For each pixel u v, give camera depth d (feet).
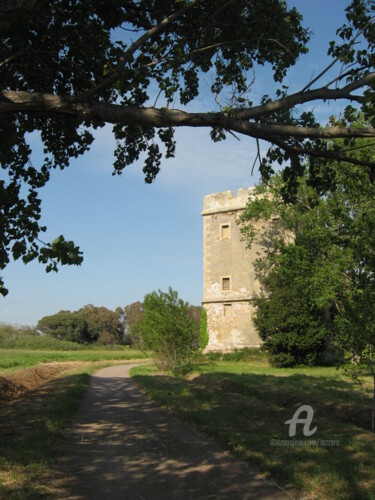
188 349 87.15
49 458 22.31
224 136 27.22
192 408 38.24
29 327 283.18
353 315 29.55
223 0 23.84
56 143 32.37
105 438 28.04
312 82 20.24
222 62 27.22
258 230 119.75
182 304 87.40
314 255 83.56
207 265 137.69
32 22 24.88
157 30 20.93
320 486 18.02
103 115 19.49
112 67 26.32
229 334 129.70
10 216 27.99
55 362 123.24
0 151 29.63
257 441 25.50
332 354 109.29
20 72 27.45
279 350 105.19
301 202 90.84
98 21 26.25
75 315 291.17
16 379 60.70
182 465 21.80
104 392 54.60
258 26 24.68
